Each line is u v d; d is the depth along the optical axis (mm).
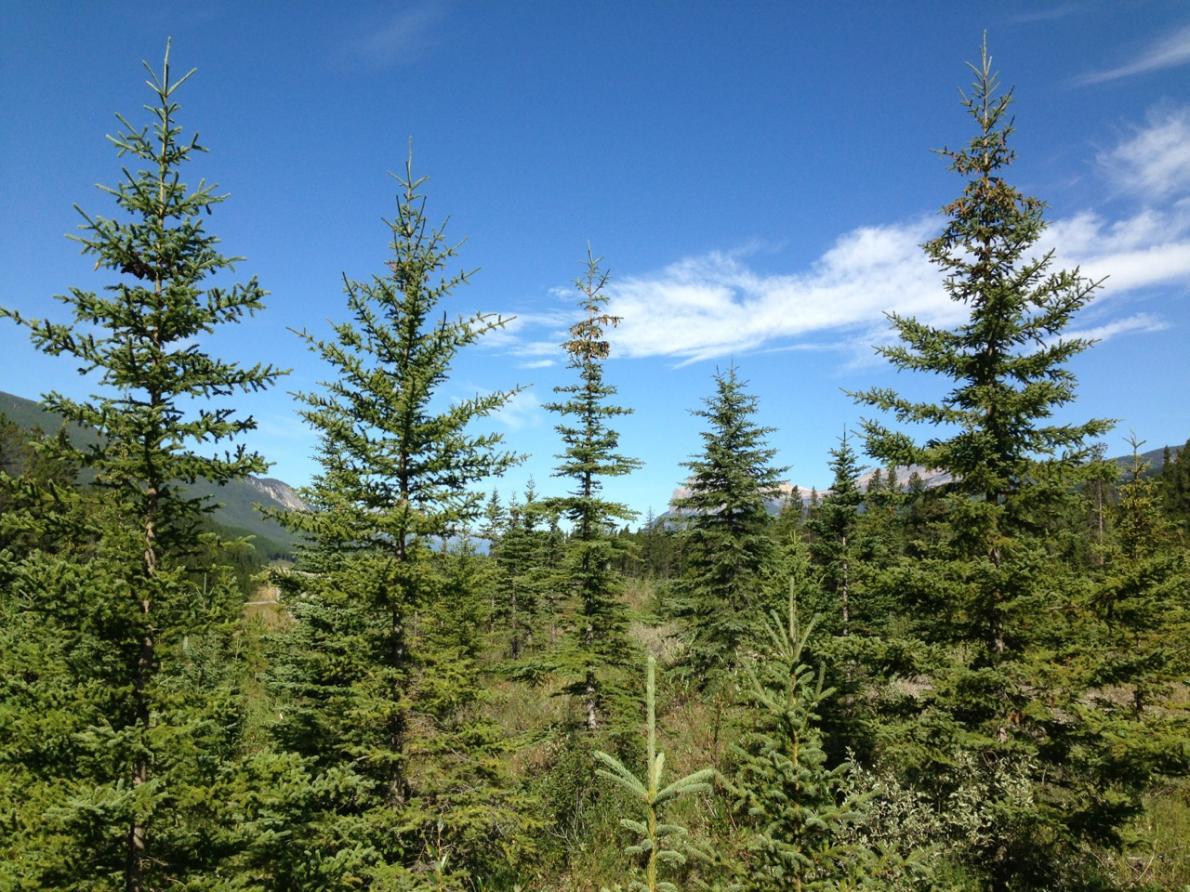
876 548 16984
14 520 5078
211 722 5562
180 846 5508
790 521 21422
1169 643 10438
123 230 5496
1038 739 8320
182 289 5461
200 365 5785
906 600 9328
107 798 4496
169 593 5434
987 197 9383
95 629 5176
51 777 4898
